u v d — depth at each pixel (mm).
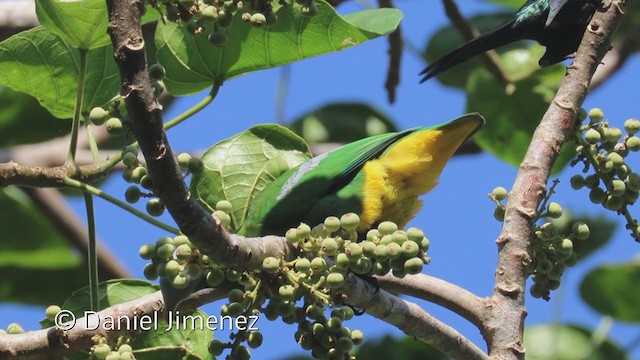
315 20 9453
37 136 16625
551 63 12406
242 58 9891
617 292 14297
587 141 8938
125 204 8242
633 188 8844
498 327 8672
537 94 15078
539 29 12094
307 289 7895
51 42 9906
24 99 16312
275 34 9641
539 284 8891
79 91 8883
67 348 8656
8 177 8500
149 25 14008
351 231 8234
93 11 8734
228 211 7957
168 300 8625
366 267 7949
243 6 7664
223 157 11086
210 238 7301
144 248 7750
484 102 15180
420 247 7953
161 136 6633
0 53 9836
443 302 9391
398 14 9539
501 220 9094
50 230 15664
